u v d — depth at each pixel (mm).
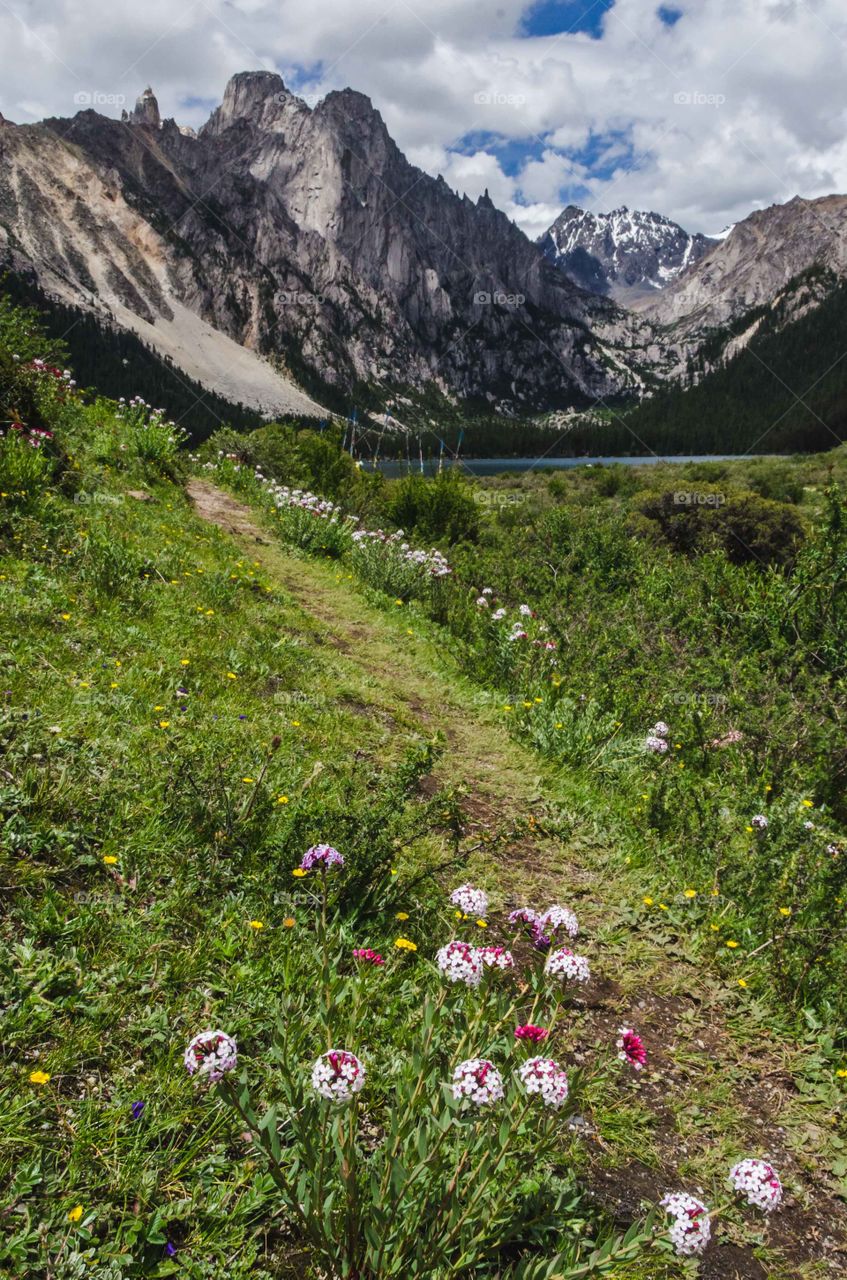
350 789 4238
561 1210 2146
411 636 9141
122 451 12461
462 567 13164
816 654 9398
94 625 5336
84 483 9328
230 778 3781
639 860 4918
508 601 12156
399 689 7008
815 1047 3508
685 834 5273
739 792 6195
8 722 3578
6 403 9305
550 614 10312
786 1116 3062
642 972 3803
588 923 4094
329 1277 1832
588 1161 2547
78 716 3963
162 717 4367
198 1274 1821
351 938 3100
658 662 9031
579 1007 3408
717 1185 2635
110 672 4703
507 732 6785
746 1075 3248
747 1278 2320
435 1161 1832
